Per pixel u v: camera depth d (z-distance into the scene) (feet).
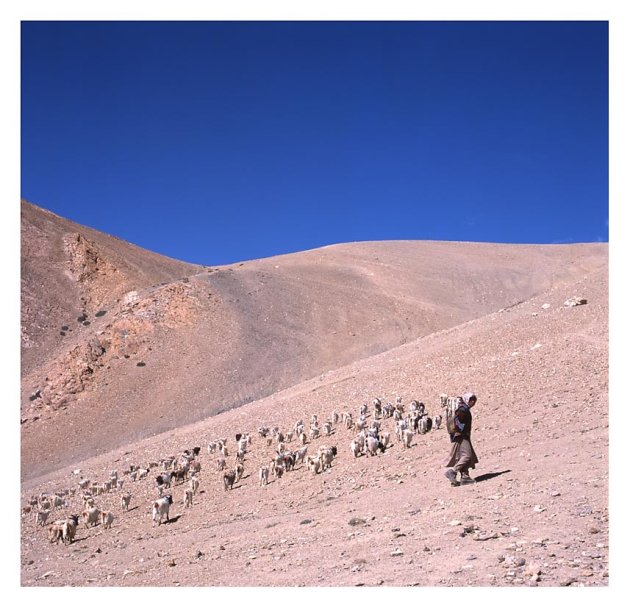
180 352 247.50
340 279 360.28
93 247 345.72
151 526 63.26
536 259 428.56
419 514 38.27
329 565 30.96
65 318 295.48
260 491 66.74
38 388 231.71
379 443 67.62
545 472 40.96
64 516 80.94
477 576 25.13
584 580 23.59
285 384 231.50
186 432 132.67
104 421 204.33
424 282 370.32
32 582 40.34
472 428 64.54
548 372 80.59
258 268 361.10
